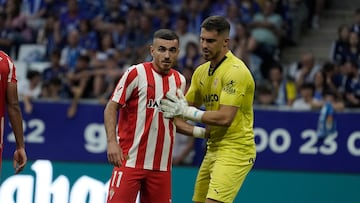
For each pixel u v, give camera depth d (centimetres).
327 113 3619
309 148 3641
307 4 5191
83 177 3753
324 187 3603
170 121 2603
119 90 2548
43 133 3906
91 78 4319
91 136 3859
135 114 2575
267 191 3631
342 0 5356
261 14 4806
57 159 3884
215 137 2564
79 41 4803
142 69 2580
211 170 2583
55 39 4931
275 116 3669
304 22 5169
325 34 5116
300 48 4984
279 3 4841
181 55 4528
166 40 2561
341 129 3612
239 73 2489
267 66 4522
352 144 3603
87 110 3869
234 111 2475
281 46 4947
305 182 3612
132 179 2575
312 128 3638
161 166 2606
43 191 3759
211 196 2505
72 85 4309
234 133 2533
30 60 4928
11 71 2353
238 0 4916
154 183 2608
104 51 4709
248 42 4509
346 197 3581
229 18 4791
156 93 2578
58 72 4544
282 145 3659
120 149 2516
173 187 3684
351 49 4484
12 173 3800
